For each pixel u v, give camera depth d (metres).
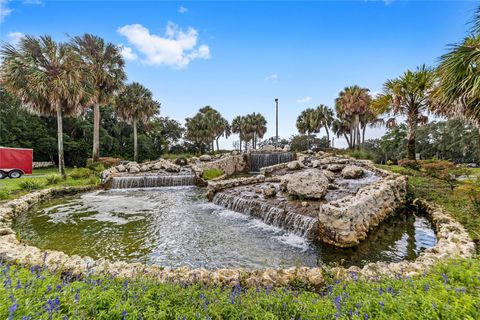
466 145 38.03
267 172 18.14
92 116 35.44
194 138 41.41
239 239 7.33
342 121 39.94
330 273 4.14
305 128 41.75
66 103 17.45
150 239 7.29
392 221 8.59
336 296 2.82
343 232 6.52
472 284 2.55
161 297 2.83
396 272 4.05
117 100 27.81
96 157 22.89
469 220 6.86
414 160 15.13
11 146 26.48
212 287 3.77
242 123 50.91
